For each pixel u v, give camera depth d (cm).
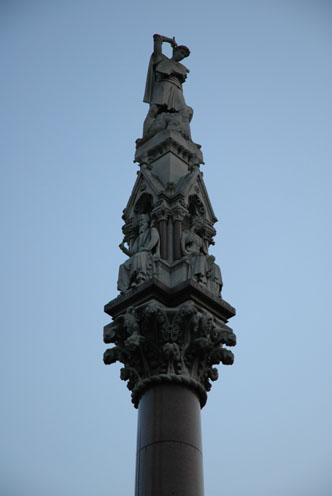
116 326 2397
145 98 3259
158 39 3381
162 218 2639
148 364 2317
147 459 2128
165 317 2320
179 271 2486
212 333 2373
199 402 2317
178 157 2889
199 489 2091
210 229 2748
